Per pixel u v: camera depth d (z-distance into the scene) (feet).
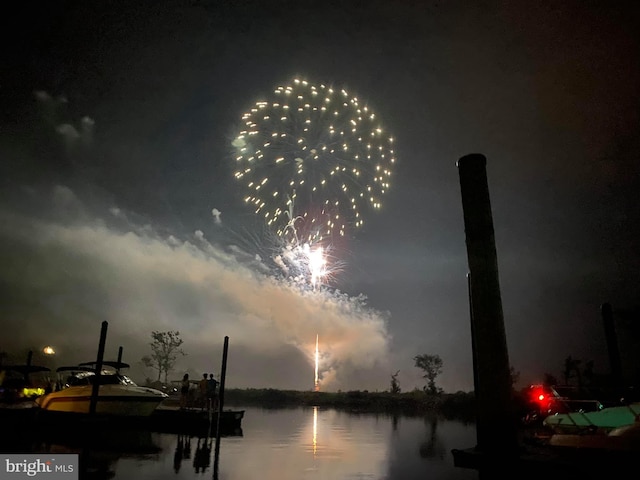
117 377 59.82
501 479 23.06
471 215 26.91
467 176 27.48
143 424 55.36
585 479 21.30
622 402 32.94
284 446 38.34
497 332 25.16
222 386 55.21
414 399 103.24
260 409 95.55
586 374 55.52
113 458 31.78
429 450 36.27
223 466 28.89
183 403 58.49
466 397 93.66
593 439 22.65
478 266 26.11
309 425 59.16
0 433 45.50
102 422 51.57
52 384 78.89
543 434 33.35
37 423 55.52
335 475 26.05
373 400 108.78
